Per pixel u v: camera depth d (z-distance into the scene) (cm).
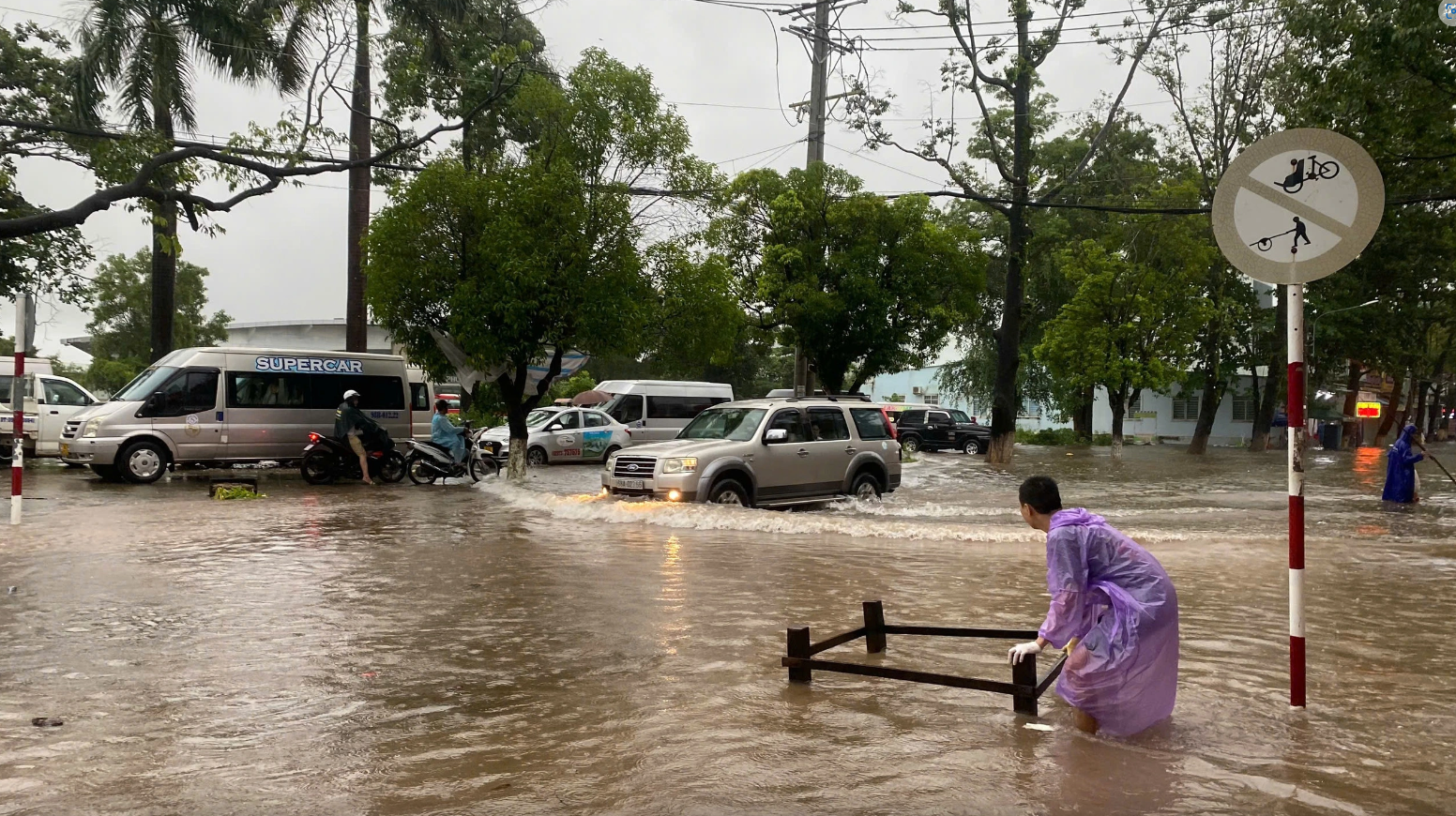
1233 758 417
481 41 2155
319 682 545
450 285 1808
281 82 1931
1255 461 3247
